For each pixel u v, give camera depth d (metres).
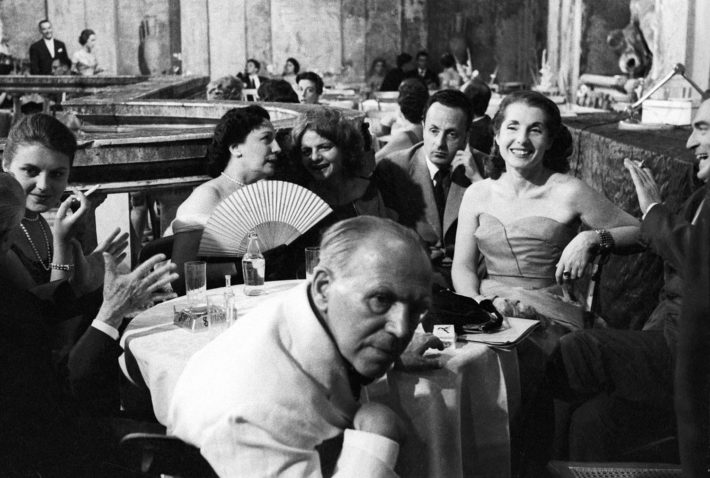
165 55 20.80
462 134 4.43
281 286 3.58
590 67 14.72
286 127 4.78
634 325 5.11
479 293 3.90
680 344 2.34
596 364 3.21
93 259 3.44
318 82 9.89
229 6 20.36
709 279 2.27
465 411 2.82
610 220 3.81
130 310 2.85
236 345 2.23
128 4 20.59
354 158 4.22
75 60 18.94
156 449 2.26
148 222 7.27
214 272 3.71
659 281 4.92
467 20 20.89
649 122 6.93
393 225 2.17
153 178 4.66
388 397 2.58
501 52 20.97
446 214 4.50
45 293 3.12
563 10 16.27
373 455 2.12
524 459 3.24
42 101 13.45
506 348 2.94
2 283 2.50
